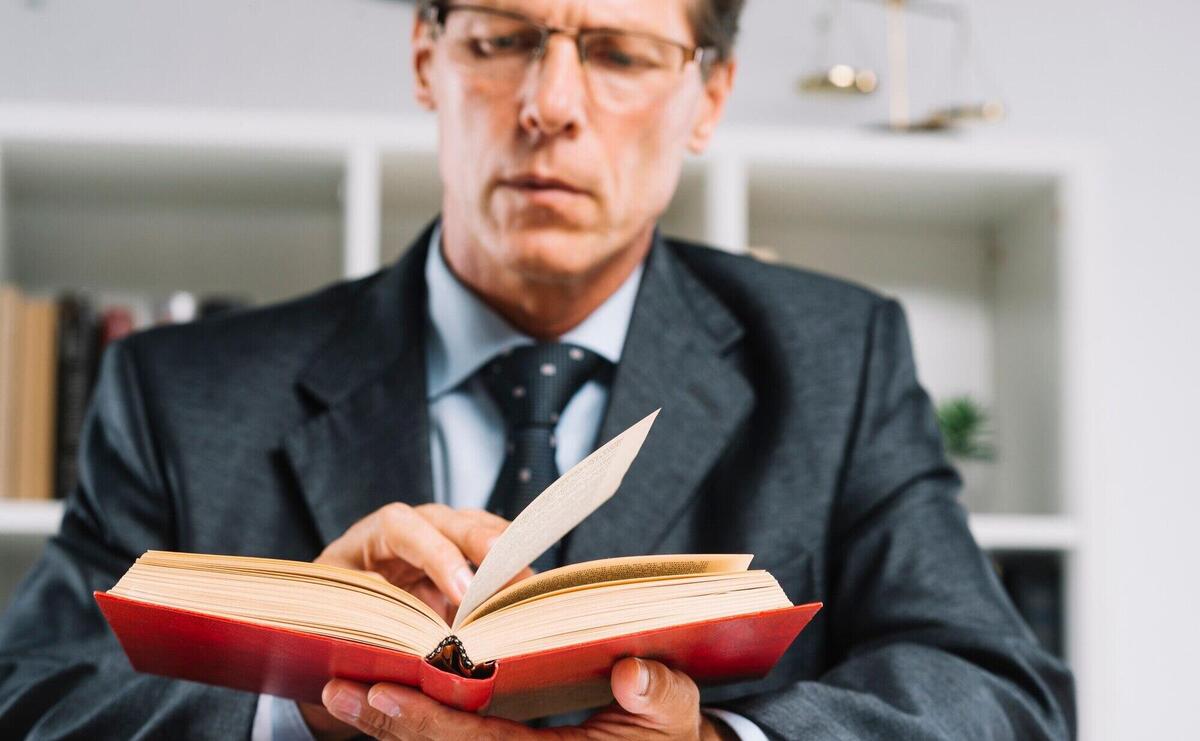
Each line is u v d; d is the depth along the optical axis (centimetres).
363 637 70
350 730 91
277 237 219
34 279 213
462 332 115
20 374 181
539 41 99
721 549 110
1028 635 108
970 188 209
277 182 204
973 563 111
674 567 73
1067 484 197
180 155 191
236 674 78
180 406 113
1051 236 206
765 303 123
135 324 188
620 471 74
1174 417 248
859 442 116
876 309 125
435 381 116
